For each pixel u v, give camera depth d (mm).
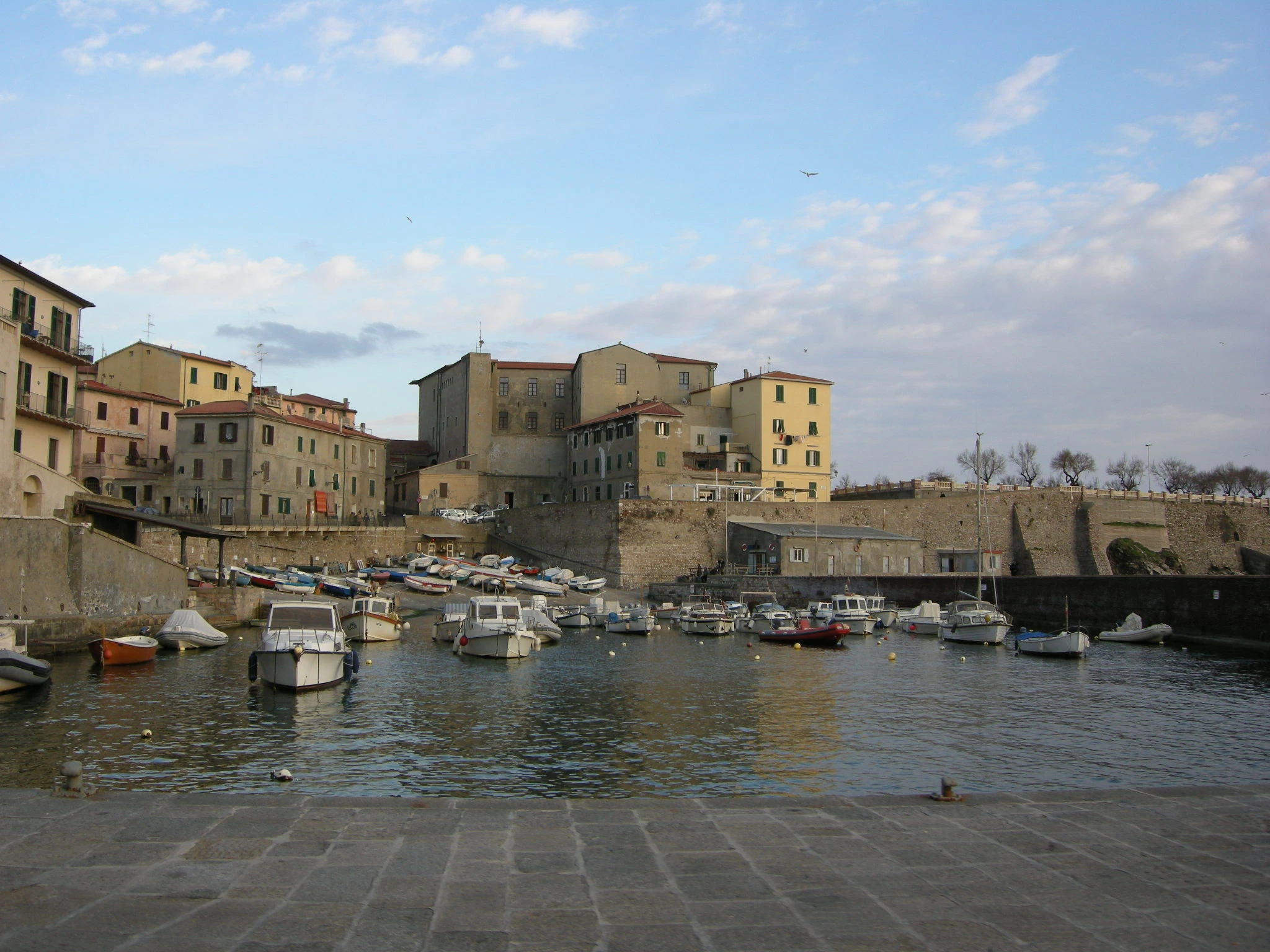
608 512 89125
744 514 92688
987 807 12125
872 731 29500
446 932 8094
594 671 44906
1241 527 119562
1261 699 37344
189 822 10938
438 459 122375
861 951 7844
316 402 113938
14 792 12070
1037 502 106000
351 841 10414
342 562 85438
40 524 44062
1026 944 8000
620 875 9508
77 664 41062
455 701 34344
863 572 89750
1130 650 57281
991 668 48094
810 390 107250
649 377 113938
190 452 82438
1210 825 11383
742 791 21656
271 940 7867
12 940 7789
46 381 55094
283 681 34812
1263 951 7902
